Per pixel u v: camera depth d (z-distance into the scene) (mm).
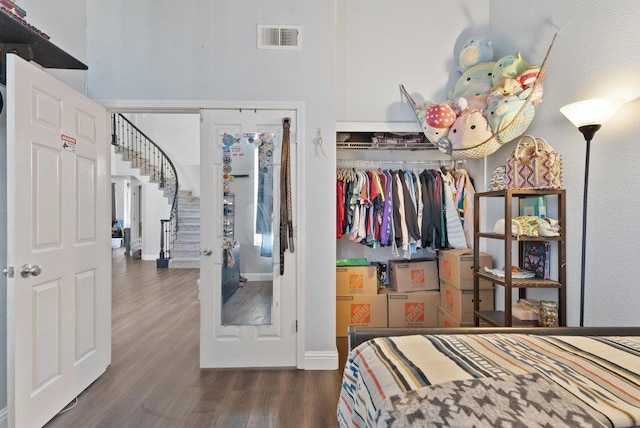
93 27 2490
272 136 2561
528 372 931
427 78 3021
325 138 2561
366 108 3008
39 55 1985
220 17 2527
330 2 2562
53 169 1904
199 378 2363
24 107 1692
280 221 2514
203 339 2506
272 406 2018
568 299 2074
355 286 3172
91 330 2264
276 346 2547
